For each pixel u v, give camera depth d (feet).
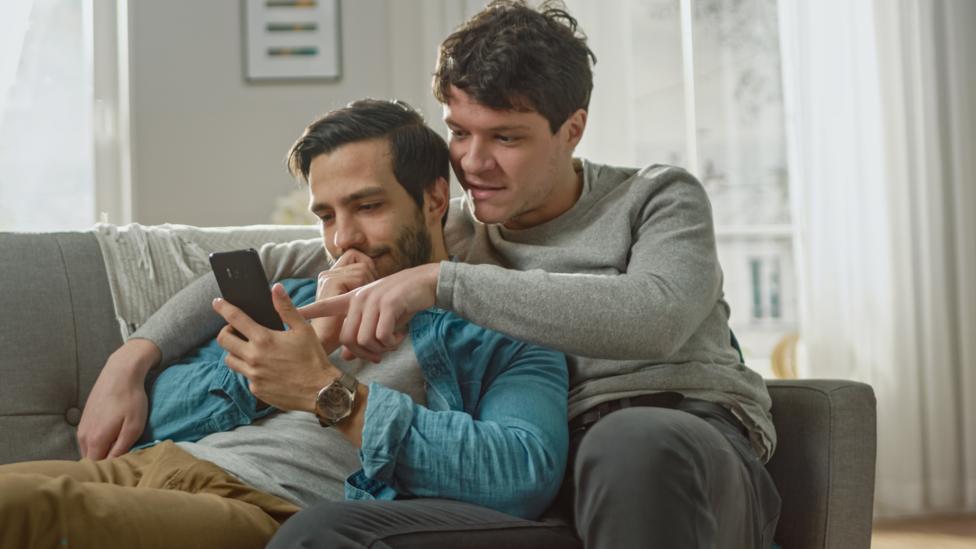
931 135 11.60
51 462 4.29
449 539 3.29
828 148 11.60
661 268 4.27
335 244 4.49
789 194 12.03
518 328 3.86
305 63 12.48
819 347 11.53
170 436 4.64
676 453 3.07
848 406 4.54
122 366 4.78
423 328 4.51
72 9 12.02
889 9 11.62
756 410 4.57
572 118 4.80
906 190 11.53
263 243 5.86
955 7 11.73
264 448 4.32
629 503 2.99
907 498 11.33
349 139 4.44
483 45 4.45
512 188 4.59
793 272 11.99
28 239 5.41
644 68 11.84
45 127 11.94
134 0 12.18
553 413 4.09
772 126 12.02
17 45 11.49
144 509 3.43
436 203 4.75
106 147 12.04
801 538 4.53
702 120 11.93
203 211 12.32
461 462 3.76
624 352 3.91
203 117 12.33
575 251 4.75
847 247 11.57
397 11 12.35
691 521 3.01
